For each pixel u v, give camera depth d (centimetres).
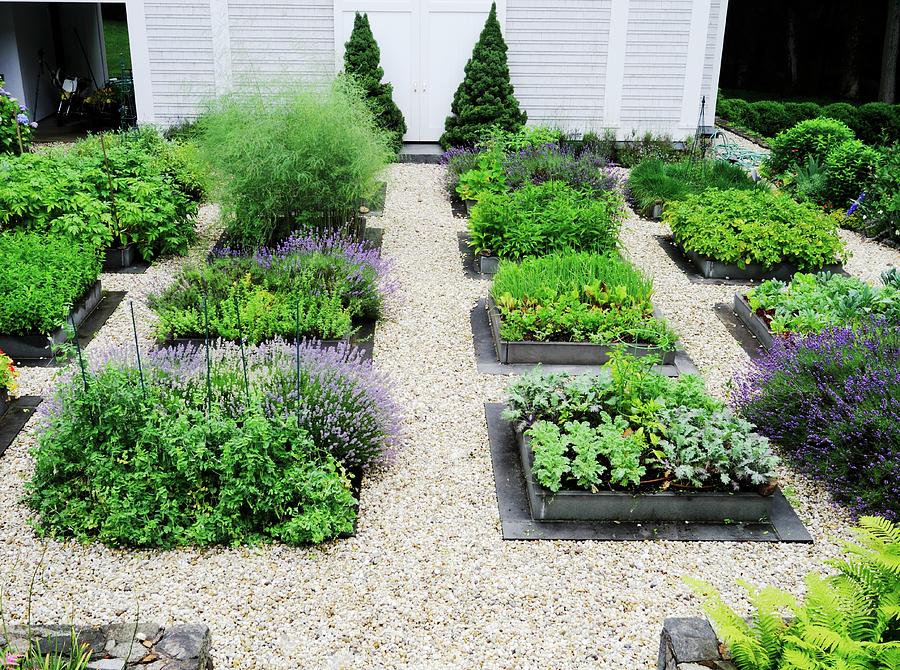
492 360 699
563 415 543
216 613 421
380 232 1009
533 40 1365
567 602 436
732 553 476
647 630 418
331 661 395
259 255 845
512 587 446
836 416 542
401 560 465
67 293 712
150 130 1222
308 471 496
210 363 550
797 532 494
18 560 455
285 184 892
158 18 1318
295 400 529
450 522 499
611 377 571
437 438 586
